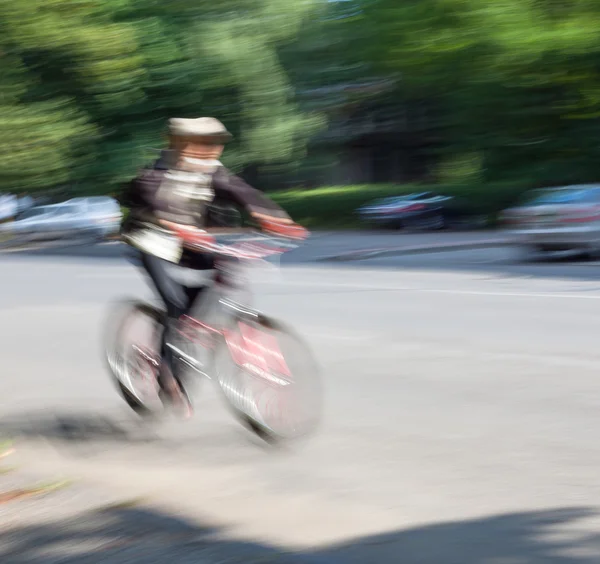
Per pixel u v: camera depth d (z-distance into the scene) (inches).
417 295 523.8
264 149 1733.5
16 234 1405.0
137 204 229.9
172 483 191.6
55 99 1581.0
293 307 484.4
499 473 194.1
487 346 348.5
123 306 249.9
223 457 212.4
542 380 285.6
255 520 167.0
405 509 173.2
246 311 224.1
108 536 157.6
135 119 1672.0
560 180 1382.9
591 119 1374.3
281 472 199.0
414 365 315.9
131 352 246.8
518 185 1376.7
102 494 182.9
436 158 2065.7
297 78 1902.1
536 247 748.6
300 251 986.1
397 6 1443.2
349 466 202.2
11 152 1534.2
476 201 1387.8
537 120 1412.4
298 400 224.5
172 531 160.4
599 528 159.8
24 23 1487.5
